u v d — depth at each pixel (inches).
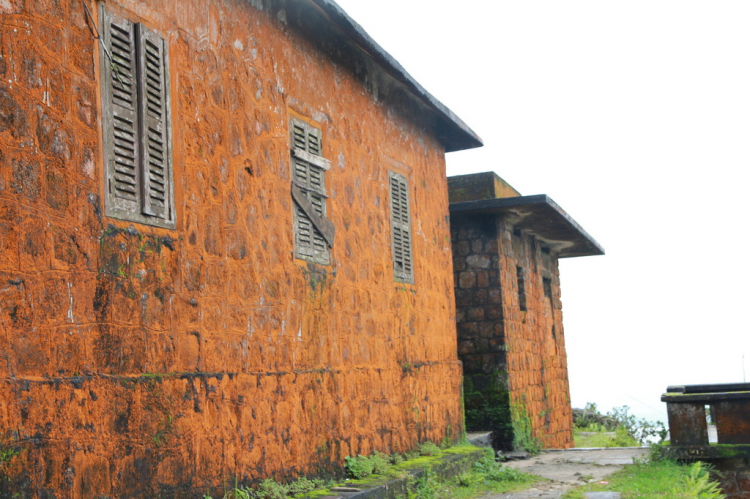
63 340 170.1
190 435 208.8
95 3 189.9
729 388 465.4
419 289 387.5
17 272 159.6
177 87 218.7
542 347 584.4
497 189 535.8
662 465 361.7
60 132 173.8
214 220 229.9
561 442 603.8
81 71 181.9
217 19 240.4
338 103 318.7
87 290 178.4
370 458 310.2
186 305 213.9
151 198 202.7
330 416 288.0
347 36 294.0
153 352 199.2
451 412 411.5
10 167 159.8
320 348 286.7
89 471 173.0
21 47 164.9
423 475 320.2
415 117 402.9
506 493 319.6
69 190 175.2
